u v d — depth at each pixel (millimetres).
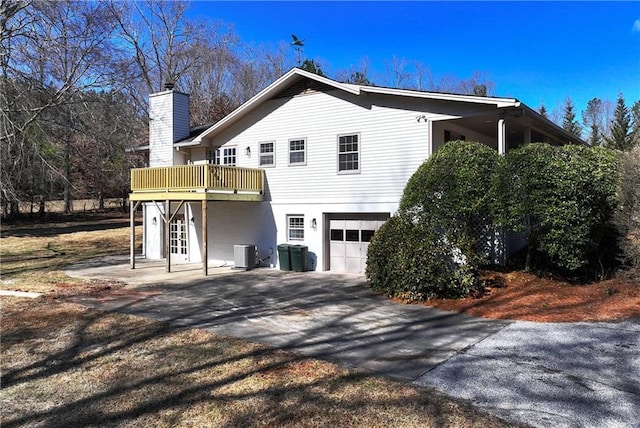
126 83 21359
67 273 15703
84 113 19922
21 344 7418
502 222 10531
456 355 6637
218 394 5305
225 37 41000
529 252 11578
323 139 15734
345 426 4465
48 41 17828
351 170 15148
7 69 17594
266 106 17031
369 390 5324
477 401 5004
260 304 10445
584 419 4562
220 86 41156
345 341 7445
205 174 14930
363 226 15250
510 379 5641
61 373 6125
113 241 25719
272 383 5586
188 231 19109
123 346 7246
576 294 9867
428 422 4520
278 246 16234
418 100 13992
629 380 5547
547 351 6695
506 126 15914
